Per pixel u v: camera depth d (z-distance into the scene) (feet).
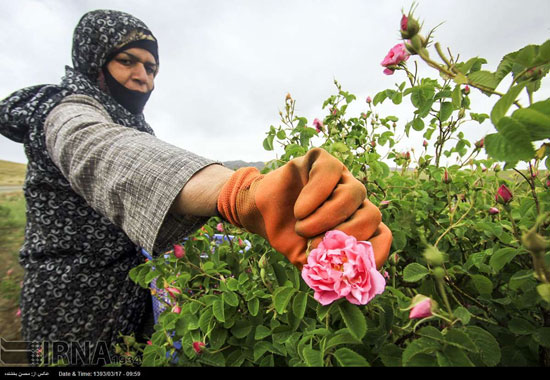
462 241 3.08
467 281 2.65
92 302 4.77
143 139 2.94
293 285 2.46
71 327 4.64
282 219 2.05
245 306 2.74
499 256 2.08
